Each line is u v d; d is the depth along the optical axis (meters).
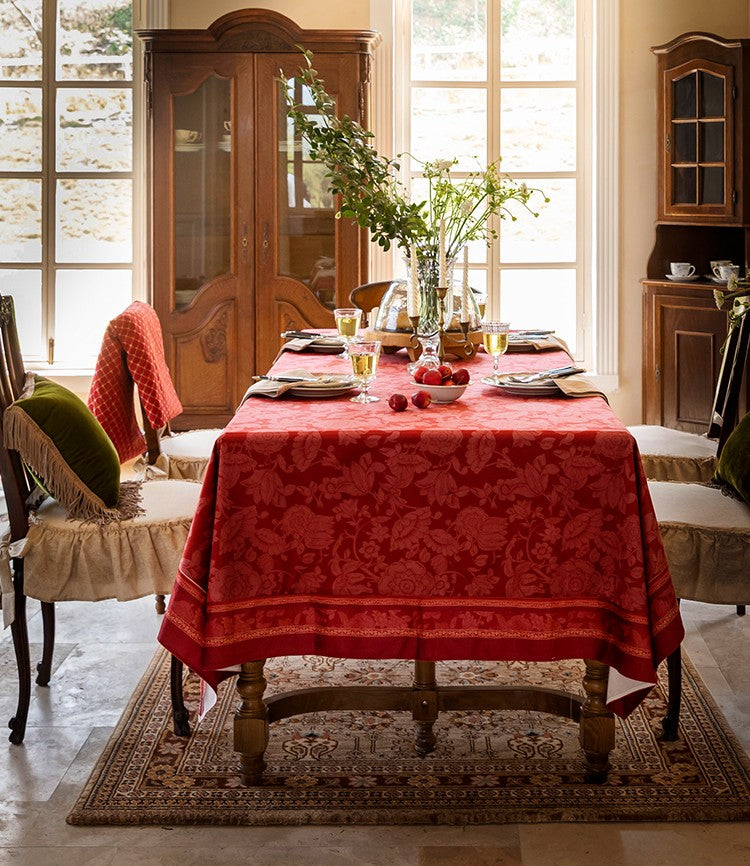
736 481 3.03
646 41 5.79
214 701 2.58
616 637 2.51
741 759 2.75
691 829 2.48
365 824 2.51
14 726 2.89
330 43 5.25
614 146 5.84
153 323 3.81
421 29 5.90
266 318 5.44
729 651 3.47
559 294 6.05
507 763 2.75
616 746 2.84
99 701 3.15
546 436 2.47
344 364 3.65
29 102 5.89
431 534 2.51
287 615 2.53
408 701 2.77
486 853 2.39
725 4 5.75
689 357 5.53
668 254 5.78
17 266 5.97
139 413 5.90
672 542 2.96
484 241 5.99
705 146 5.44
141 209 5.94
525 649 2.53
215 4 5.74
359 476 2.49
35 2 5.84
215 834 2.48
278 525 2.50
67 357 6.03
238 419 2.66
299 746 2.86
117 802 2.58
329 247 5.40
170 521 3.00
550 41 5.91
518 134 5.96
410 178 5.96
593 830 2.48
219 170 5.36
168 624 2.47
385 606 2.53
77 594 2.95
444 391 2.85
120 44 5.86
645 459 3.64
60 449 2.91
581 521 2.49
